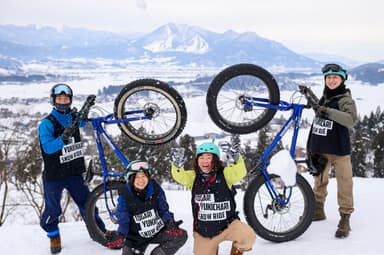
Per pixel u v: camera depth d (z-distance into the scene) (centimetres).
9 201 2041
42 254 439
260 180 446
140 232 379
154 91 449
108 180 454
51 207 435
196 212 382
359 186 819
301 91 447
